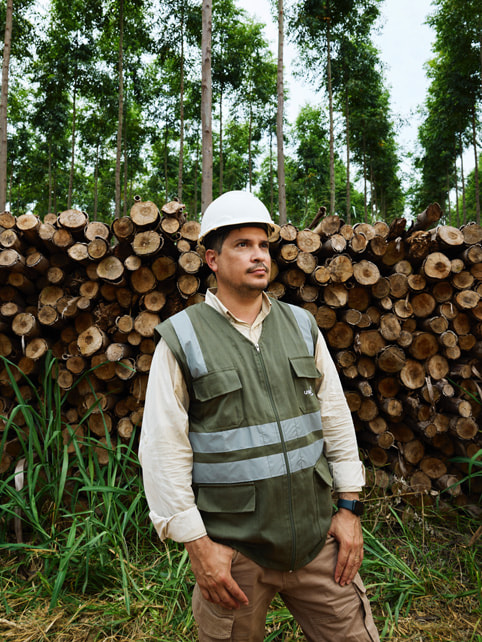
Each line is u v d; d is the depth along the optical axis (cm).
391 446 252
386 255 262
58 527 217
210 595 94
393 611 176
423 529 224
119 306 253
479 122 1644
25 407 217
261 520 96
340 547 104
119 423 246
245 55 1653
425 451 263
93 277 248
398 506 245
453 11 1332
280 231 250
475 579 191
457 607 178
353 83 1497
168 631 164
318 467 105
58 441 221
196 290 239
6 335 251
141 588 183
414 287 253
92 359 245
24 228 241
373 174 2244
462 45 1382
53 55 1472
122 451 245
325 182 2277
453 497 248
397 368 244
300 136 2248
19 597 181
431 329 250
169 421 96
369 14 1320
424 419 248
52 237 246
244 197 109
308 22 1258
